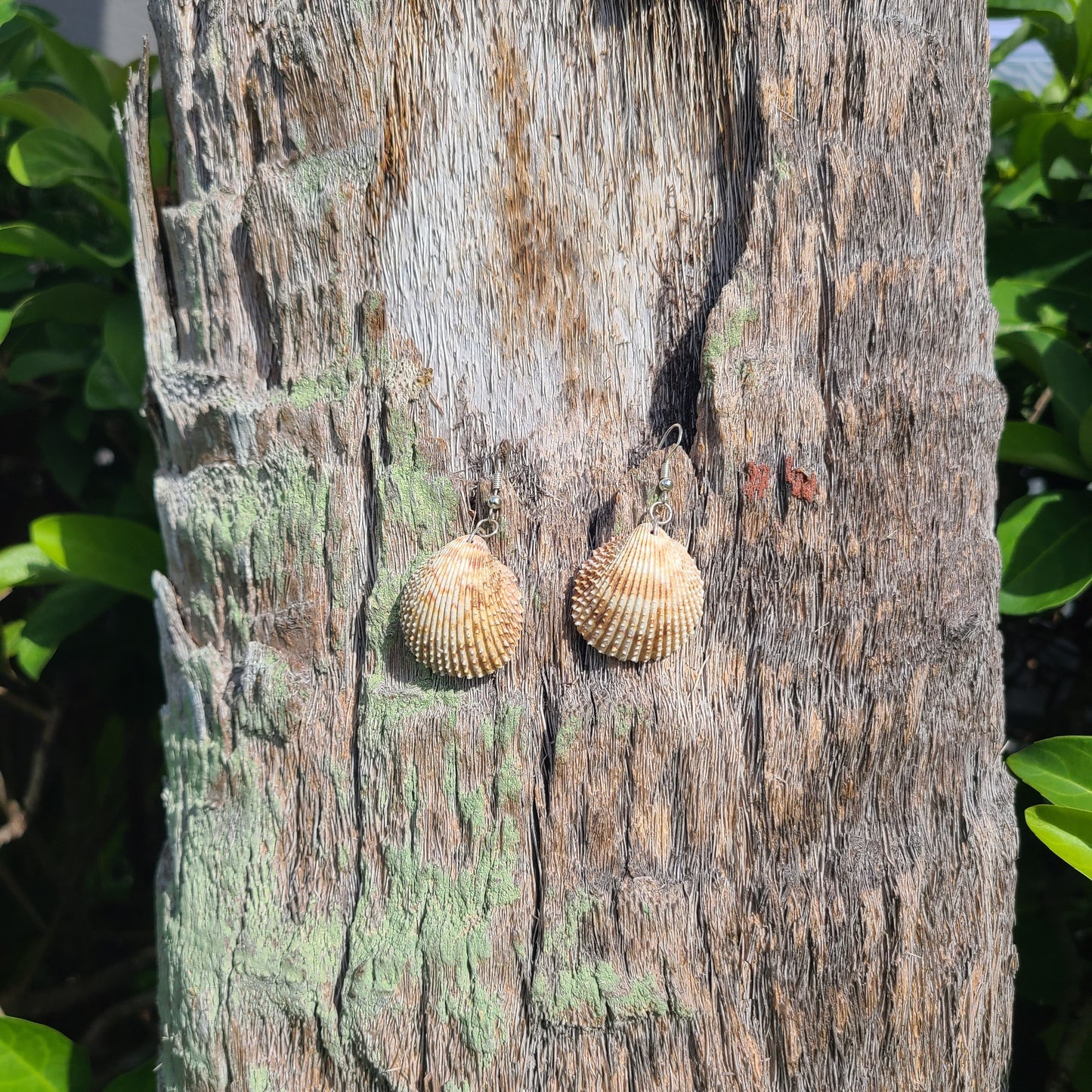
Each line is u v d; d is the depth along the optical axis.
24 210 0.45
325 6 0.24
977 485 0.27
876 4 0.25
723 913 0.26
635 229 0.26
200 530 0.27
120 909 0.56
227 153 0.26
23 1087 0.31
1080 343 0.41
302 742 0.26
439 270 0.26
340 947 0.26
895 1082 0.27
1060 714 0.46
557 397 0.27
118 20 0.71
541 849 0.26
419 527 0.26
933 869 0.27
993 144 0.45
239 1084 0.26
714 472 0.26
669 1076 0.26
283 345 0.26
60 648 0.45
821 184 0.26
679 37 0.26
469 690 0.26
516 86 0.26
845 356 0.26
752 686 0.26
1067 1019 0.39
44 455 0.45
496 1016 0.26
